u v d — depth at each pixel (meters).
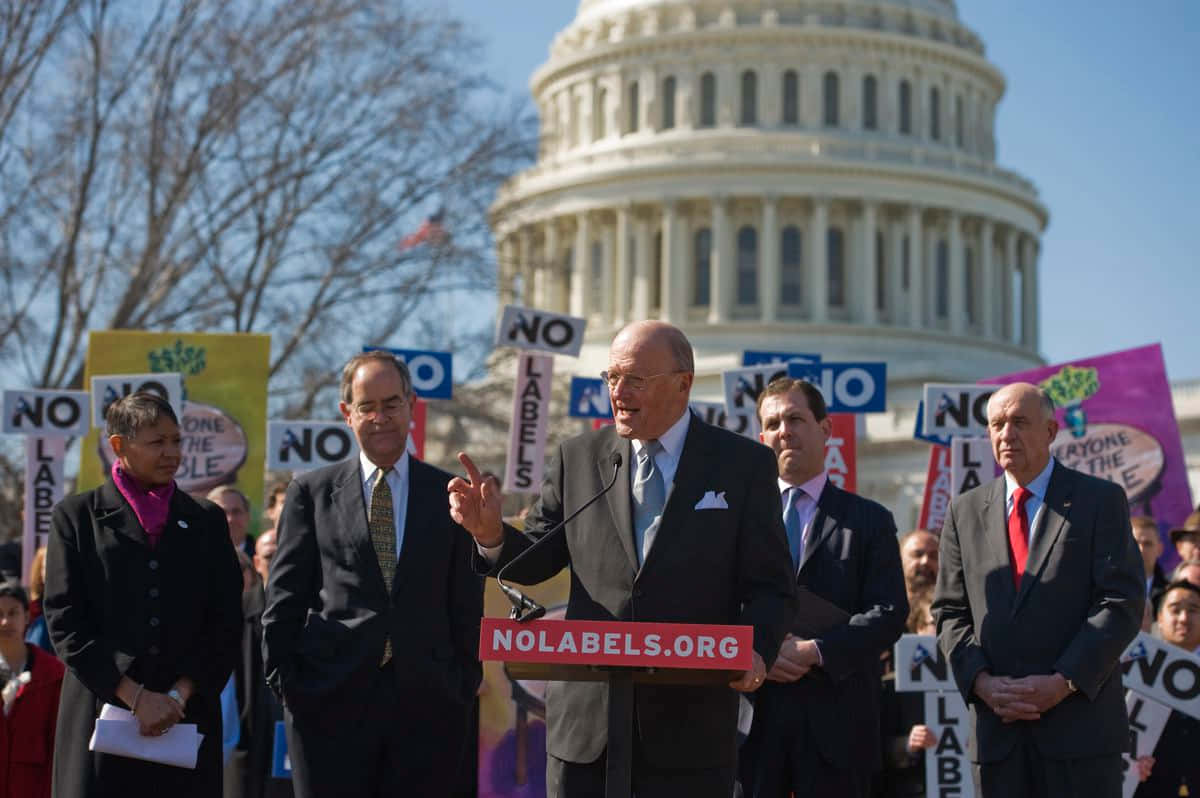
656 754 9.60
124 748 11.03
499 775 15.05
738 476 9.84
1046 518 11.54
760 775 12.03
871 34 109.69
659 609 9.64
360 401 10.93
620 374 9.70
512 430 21.59
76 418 20.34
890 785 14.82
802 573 12.44
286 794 14.16
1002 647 11.41
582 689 9.81
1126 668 14.05
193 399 21.91
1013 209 114.25
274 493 18.61
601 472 9.98
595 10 115.25
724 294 106.50
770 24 108.94
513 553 9.63
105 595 11.32
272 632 10.70
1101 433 21.45
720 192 106.44
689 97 109.50
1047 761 11.12
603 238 109.31
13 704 14.14
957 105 115.12
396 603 10.73
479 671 11.02
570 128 113.44
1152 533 17.61
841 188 107.19
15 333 41.66
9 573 20.64
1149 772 14.13
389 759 10.62
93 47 41.88
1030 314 117.38
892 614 12.09
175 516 11.54
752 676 8.82
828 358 105.44
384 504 10.95
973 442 19.12
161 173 42.91
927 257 110.75
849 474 20.83
